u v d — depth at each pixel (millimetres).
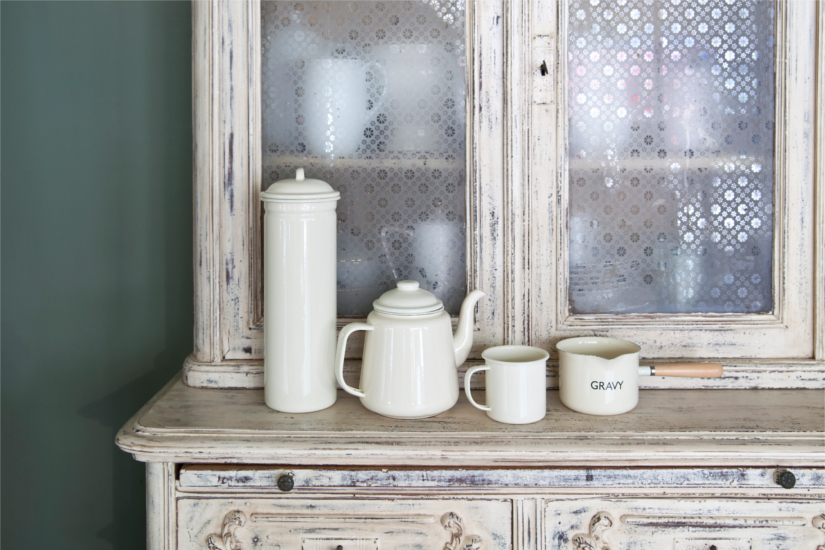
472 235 1080
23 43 1238
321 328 988
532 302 1089
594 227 1093
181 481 894
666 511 889
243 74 1059
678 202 1090
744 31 1066
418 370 950
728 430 916
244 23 1052
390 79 1079
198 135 1062
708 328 1089
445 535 898
